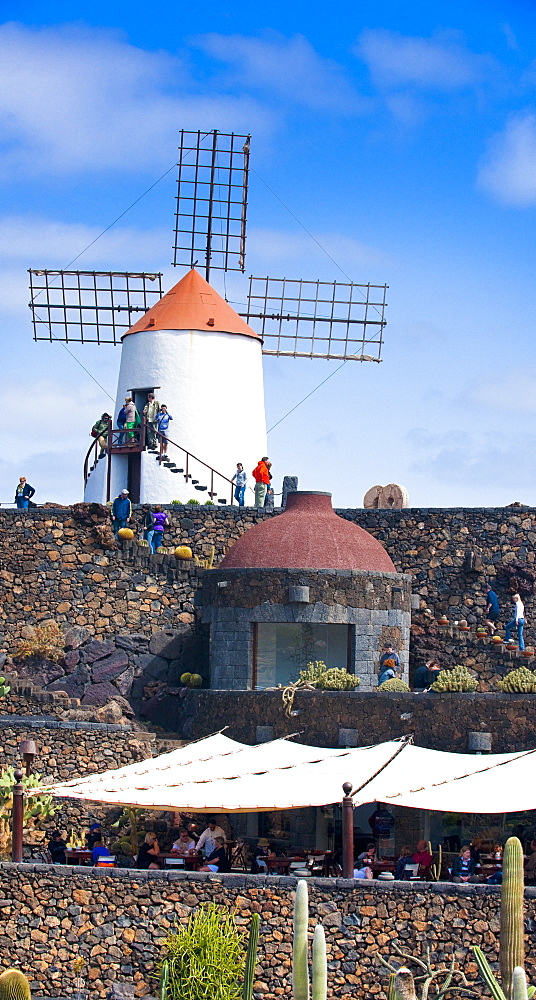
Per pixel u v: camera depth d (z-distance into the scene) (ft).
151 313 183.11
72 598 150.41
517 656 146.41
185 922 106.93
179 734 141.79
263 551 143.02
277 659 142.00
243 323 184.96
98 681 147.02
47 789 111.34
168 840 129.29
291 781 109.81
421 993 100.78
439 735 126.52
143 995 106.32
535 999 98.43
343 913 104.94
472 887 104.12
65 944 108.17
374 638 142.00
